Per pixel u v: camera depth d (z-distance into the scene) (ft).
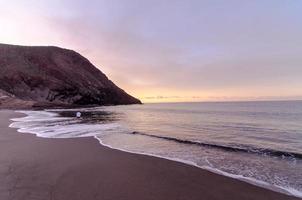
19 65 235.40
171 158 30.94
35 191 19.31
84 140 43.11
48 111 144.15
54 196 18.39
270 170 26.07
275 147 38.19
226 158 31.27
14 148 35.96
